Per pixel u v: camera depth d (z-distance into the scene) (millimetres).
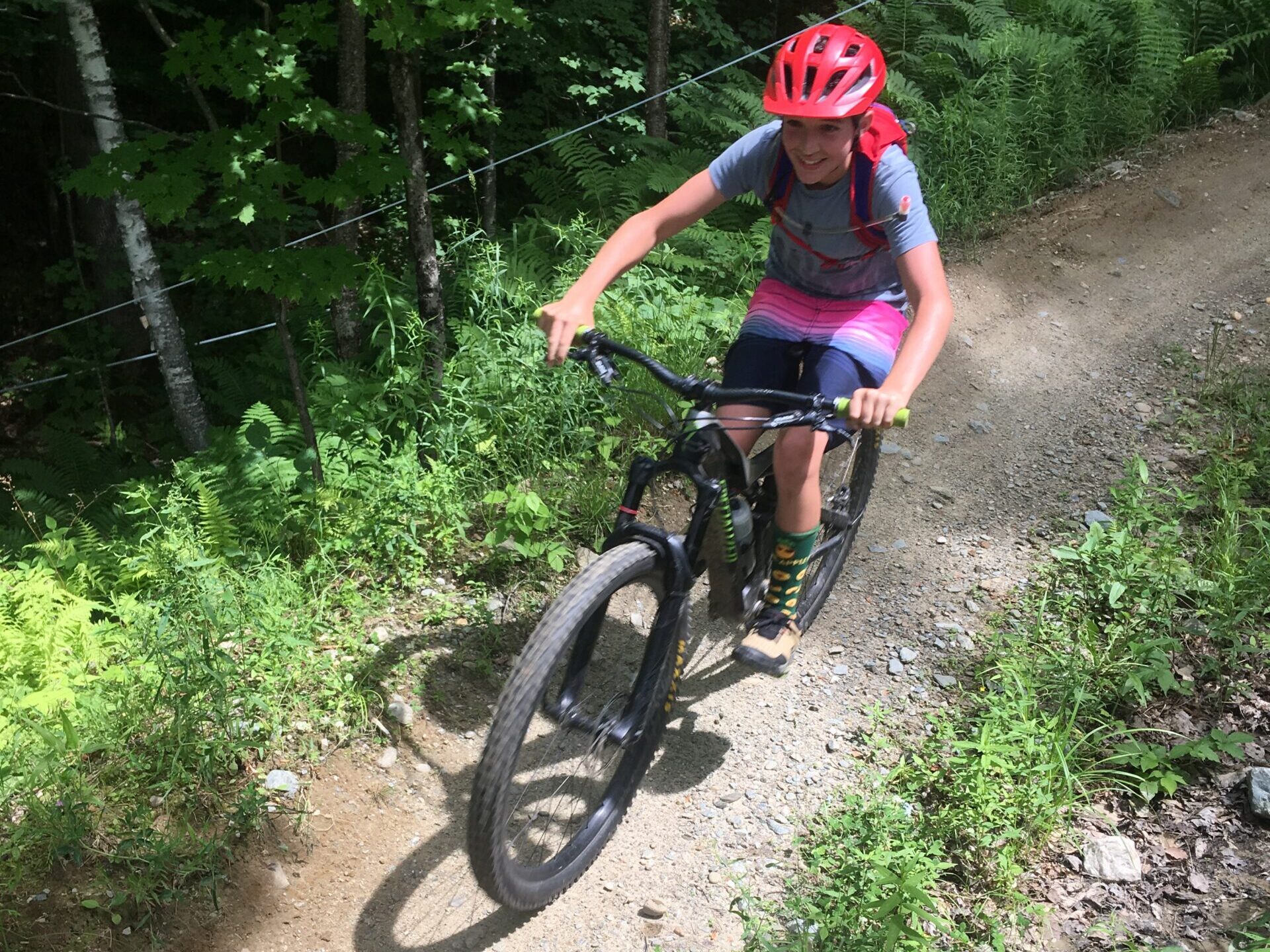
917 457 4906
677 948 2672
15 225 10984
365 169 4266
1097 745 3193
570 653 2623
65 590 3889
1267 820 2889
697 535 2658
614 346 2621
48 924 2564
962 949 2600
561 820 2951
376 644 3594
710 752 3303
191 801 2900
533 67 9750
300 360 6770
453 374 5020
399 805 3070
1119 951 2596
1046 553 4188
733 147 2889
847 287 2998
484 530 4254
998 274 6566
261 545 4109
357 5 4230
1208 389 5164
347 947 2654
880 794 3057
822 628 3869
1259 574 3664
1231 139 7707
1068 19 9148
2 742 3029
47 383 8969
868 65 2586
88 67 5000
